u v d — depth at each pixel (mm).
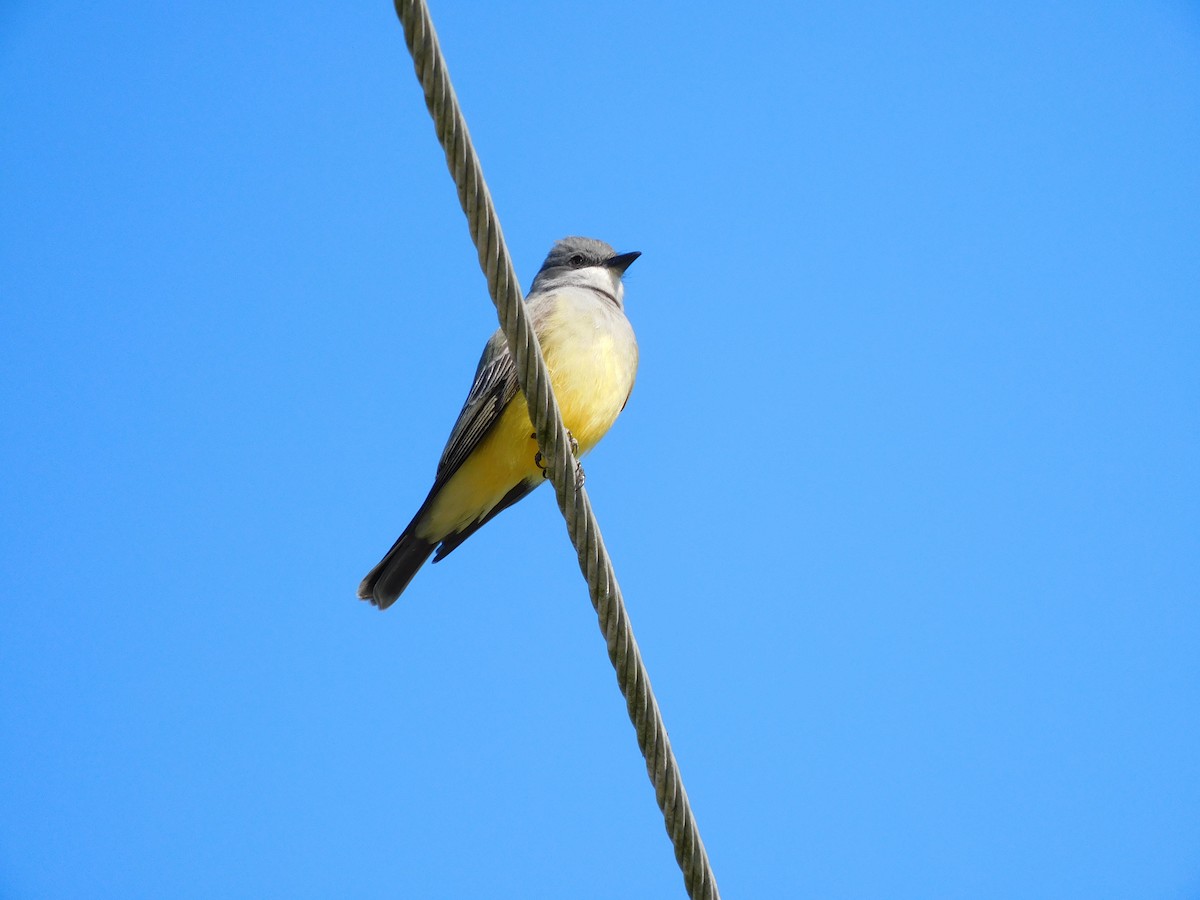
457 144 6414
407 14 5992
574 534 7367
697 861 7148
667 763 7180
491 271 6863
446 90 6246
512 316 7023
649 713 7242
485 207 6645
